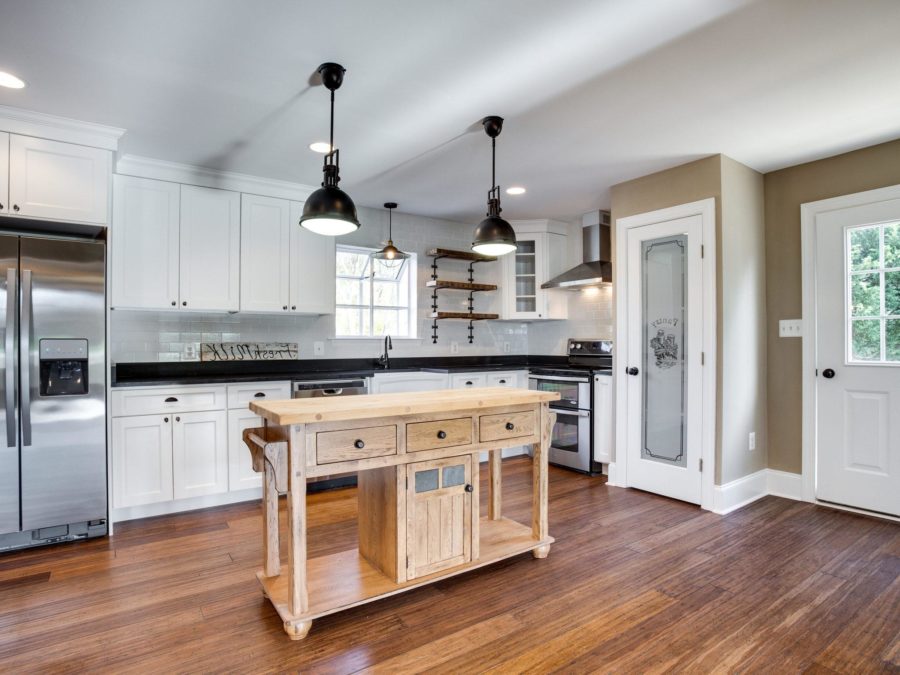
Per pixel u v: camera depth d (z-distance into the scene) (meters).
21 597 2.21
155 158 3.38
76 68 2.25
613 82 2.36
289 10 1.83
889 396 3.14
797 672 1.72
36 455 2.74
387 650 1.84
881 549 2.70
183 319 3.87
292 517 1.91
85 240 2.86
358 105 2.60
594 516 3.22
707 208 3.34
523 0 1.77
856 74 2.30
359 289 4.84
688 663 1.77
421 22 1.91
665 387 3.59
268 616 2.06
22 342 2.69
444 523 2.28
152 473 3.18
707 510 3.32
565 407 4.48
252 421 3.52
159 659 1.79
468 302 5.38
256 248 3.81
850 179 3.29
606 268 4.63
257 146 3.16
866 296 3.25
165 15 1.86
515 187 4.03
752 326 3.55
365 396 2.47
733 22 1.90
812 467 3.47
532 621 2.03
